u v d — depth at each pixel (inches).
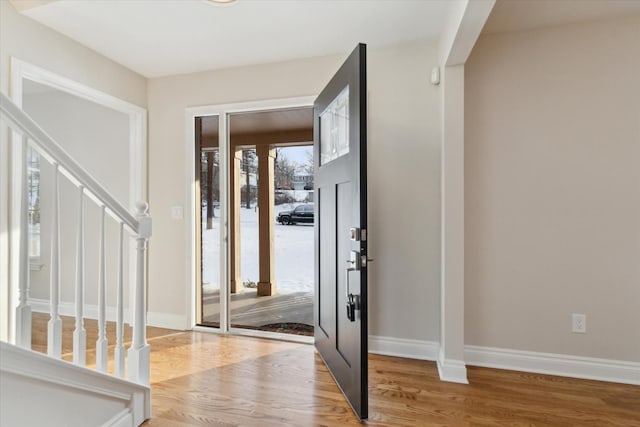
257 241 142.2
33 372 49.0
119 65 112.4
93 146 134.8
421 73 97.9
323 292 96.5
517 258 92.0
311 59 108.2
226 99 116.3
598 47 86.4
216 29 91.2
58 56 92.8
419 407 73.4
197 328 120.9
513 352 92.2
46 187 142.8
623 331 85.7
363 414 68.4
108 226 131.9
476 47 93.3
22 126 51.1
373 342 101.9
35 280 144.6
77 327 58.9
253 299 141.6
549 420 69.3
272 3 79.8
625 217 85.4
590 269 87.6
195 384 83.0
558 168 89.1
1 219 79.4
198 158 124.8
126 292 127.5
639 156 84.4
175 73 119.7
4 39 80.7
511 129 91.9
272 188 142.6
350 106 75.3
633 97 84.6
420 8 81.2
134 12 83.4
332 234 88.5
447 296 86.8
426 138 97.5
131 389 65.9
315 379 85.7
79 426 56.1
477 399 76.7
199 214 125.3
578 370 88.0
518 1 77.4
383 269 100.9
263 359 97.1
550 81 89.3
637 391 80.5
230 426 67.0
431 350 97.5
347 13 83.5
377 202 101.0
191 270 121.0
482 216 94.0
